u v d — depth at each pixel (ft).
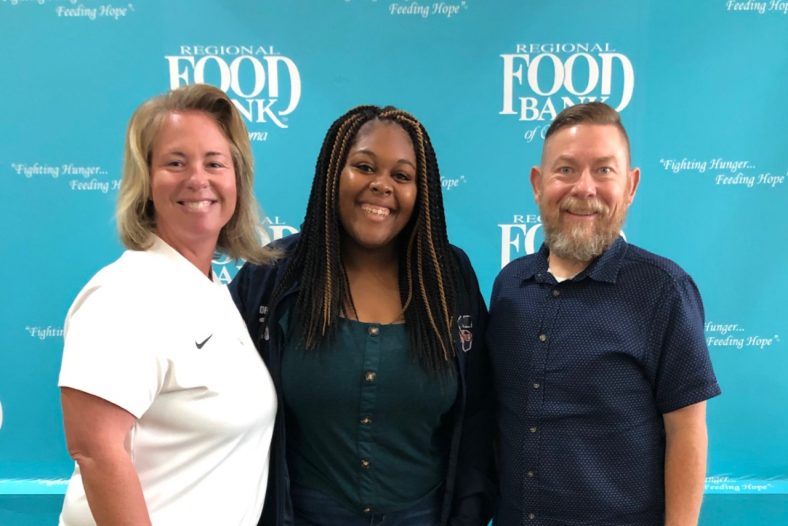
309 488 3.39
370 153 3.21
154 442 2.61
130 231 2.79
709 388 3.00
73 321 2.50
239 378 2.88
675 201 5.20
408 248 3.50
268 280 3.69
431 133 5.14
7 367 5.37
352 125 3.36
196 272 2.87
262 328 3.51
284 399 3.33
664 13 4.95
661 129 5.11
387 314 3.43
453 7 4.97
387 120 3.34
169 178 2.75
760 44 4.99
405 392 3.24
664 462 3.19
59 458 5.48
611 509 3.13
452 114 5.12
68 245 5.27
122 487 2.32
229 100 3.04
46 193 5.20
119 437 2.36
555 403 3.19
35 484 5.46
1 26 4.97
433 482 3.51
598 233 3.19
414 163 3.32
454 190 5.23
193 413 2.64
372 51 5.03
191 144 2.77
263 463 3.12
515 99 5.09
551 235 3.32
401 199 3.25
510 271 3.72
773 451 5.48
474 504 3.56
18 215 5.22
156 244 2.83
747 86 5.04
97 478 2.31
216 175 2.88
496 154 5.17
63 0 4.94
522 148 5.16
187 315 2.70
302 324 3.33
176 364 2.57
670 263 3.18
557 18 4.97
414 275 3.48
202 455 2.70
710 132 5.11
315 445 3.32
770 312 5.32
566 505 3.18
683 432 3.07
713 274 5.28
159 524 2.62
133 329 2.44
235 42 5.02
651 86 5.05
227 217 3.02
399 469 3.33
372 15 4.99
